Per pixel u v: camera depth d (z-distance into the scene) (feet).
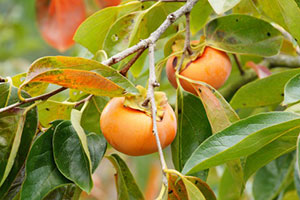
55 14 3.97
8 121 2.96
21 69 6.15
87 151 2.95
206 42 3.29
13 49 6.49
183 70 3.24
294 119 2.81
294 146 3.06
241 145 2.83
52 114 3.25
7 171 2.88
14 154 2.90
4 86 3.01
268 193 3.87
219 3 2.97
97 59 3.29
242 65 3.94
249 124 2.86
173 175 2.95
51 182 2.96
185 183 2.83
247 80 3.90
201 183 2.98
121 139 2.97
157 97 3.04
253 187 3.90
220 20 3.30
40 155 2.98
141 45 3.01
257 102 3.42
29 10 5.66
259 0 3.27
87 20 3.37
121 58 2.96
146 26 3.46
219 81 3.26
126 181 3.27
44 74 2.88
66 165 2.98
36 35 6.58
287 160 3.85
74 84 2.92
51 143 3.02
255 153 3.11
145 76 3.78
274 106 3.63
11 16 6.69
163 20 3.47
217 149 2.85
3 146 2.95
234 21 3.30
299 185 3.60
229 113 3.10
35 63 2.86
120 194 3.28
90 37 3.42
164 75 4.30
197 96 3.22
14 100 3.01
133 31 3.29
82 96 3.35
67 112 3.26
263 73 3.67
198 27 3.55
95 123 3.34
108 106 3.02
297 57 3.97
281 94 3.38
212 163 2.87
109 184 5.90
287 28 3.27
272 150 3.09
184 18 3.48
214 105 3.11
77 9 3.97
